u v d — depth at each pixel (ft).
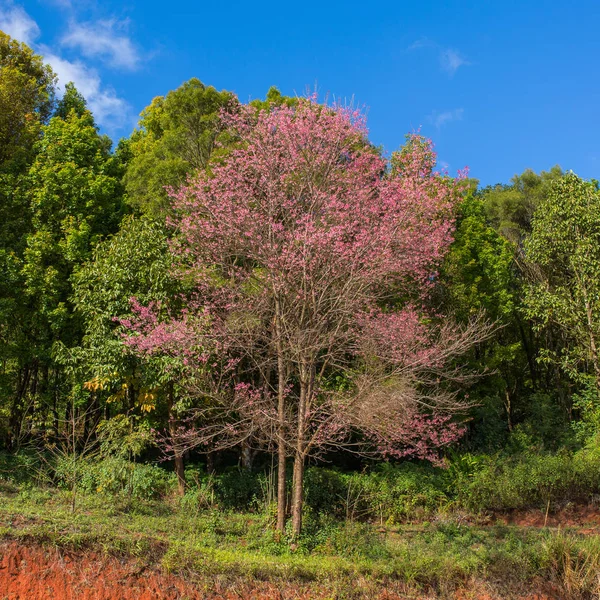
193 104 64.49
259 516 43.91
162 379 43.01
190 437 43.62
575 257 60.54
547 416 70.74
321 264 40.42
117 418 47.44
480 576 31.35
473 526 46.06
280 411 39.40
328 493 49.21
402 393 38.52
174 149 61.72
